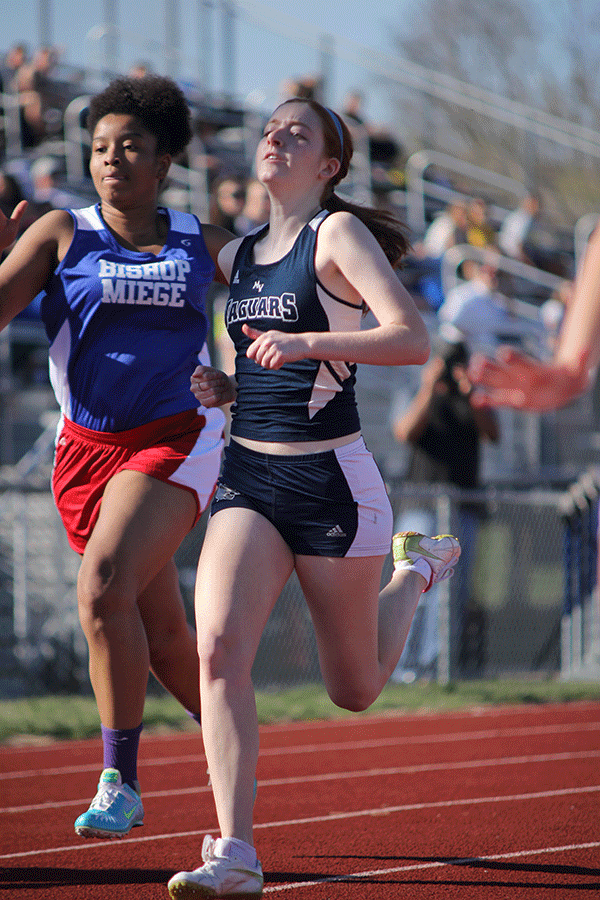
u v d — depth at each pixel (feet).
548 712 81.46
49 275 38.63
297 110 34.76
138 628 35.19
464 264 142.20
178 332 38.75
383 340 31.14
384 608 39.60
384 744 67.51
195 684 40.98
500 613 108.47
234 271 36.04
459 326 126.21
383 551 35.01
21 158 147.02
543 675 98.99
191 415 38.37
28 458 112.16
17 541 88.79
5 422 126.93
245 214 118.62
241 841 29.22
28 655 88.99
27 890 35.65
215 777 30.30
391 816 46.83
